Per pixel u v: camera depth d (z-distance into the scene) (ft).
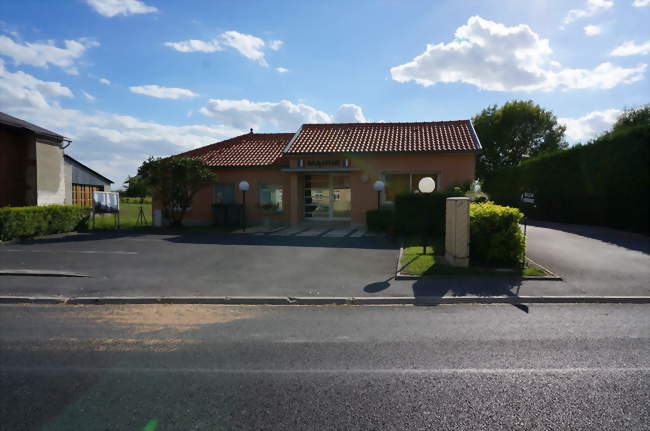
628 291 22.74
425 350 14.51
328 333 16.60
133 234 50.21
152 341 15.61
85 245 40.27
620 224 47.67
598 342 15.30
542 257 31.40
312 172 60.39
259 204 62.44
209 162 63.98
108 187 94.38
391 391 11.31
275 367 13.02
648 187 42.52
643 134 43.29
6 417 9.88
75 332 16.72
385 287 24.18
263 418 9.89
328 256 34.19
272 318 18.92
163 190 55.42
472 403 10.62
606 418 9.86
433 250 35.01
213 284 25.11
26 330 16.98
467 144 54.65
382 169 55.93
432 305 21.25
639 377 12.18
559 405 10.50
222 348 14.80
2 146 52.90
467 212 28.02
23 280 25.98
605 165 50.11
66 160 78.28
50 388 11.48
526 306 20.89
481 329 17.01
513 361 13.44
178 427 9.46
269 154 65.72
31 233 45.09
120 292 23.35
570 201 59.67
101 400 10.78
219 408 10.37
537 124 122.62
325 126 68.18
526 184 75.77
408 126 64.64
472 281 25.25
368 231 52.06
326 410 10.28
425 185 39.34
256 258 33.40
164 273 28.02
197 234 49.96
